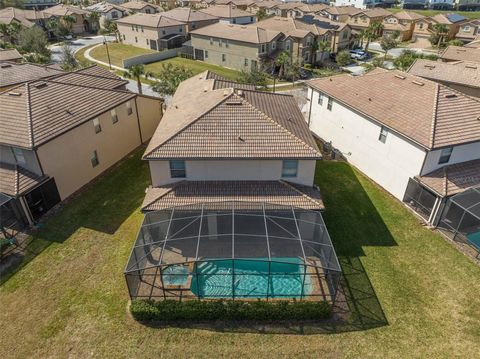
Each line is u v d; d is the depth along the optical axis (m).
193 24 83.12
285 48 66.44
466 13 129.25
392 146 26.78
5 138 23.62
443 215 23.75
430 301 18.69
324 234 19.83
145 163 32.31
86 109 28.33
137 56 68.19
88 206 26.11
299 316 17.48
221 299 17.97
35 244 22.41
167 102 47.16
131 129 33.81
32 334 17.11
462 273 20.41
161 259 17.80
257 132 23.03
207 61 71.62
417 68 45.09
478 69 42.09
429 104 26.77
